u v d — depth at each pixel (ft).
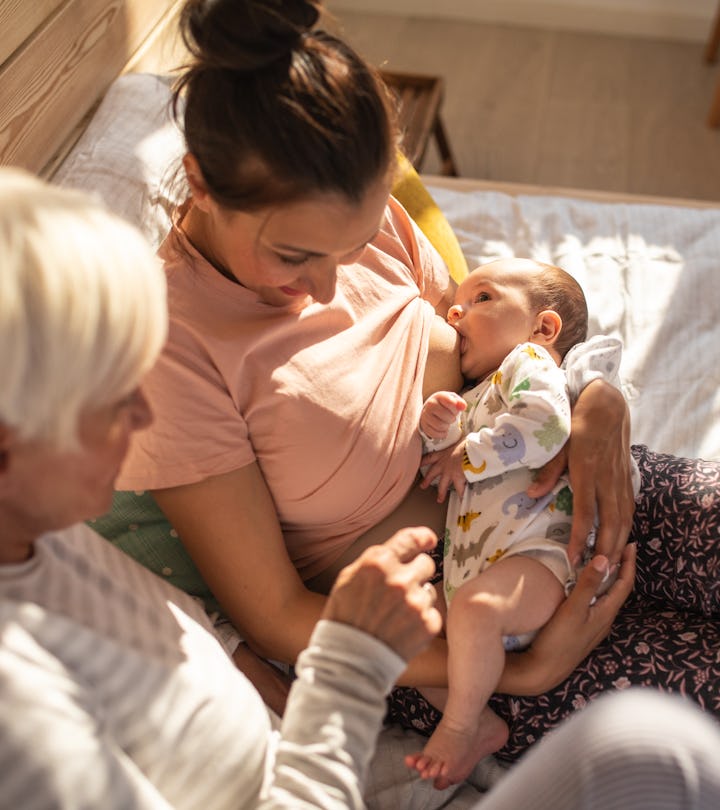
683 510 4.33
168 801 2.93
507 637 4.01
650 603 4.46
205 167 3.41
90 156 5.08
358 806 2.81
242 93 3.25
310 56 3.28
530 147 12.12
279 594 3.93
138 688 2.79
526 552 4.14
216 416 3.83
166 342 3.80
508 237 6.82
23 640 2.46
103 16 5.84
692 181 11.63
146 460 3.77
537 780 2.77
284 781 2.80
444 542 4.46
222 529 3.87
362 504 4.27
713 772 2.67
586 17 14.19
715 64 13.55
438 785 3.86
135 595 3.13
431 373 4.80
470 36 14.19
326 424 4.04
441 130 10.28
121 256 2.24
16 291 2.06
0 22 4.76
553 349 4.98
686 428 5.61
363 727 2.85
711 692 3.82
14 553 2.65
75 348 2.13
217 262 3.99
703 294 6.40
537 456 4.27
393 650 2.91
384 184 3.42
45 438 2.22
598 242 6.78
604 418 4.42
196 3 3.29
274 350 4.03
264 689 4.09
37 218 2.15
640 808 2.66
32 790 2.23
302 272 3.64
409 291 4.79
